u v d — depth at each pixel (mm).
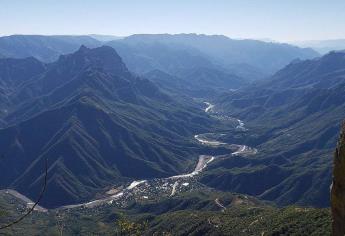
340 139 26500
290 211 162250
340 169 25953
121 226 138375
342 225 25641
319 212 142500
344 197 25547
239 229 162875
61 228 56688
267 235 138625
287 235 133375
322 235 121188
